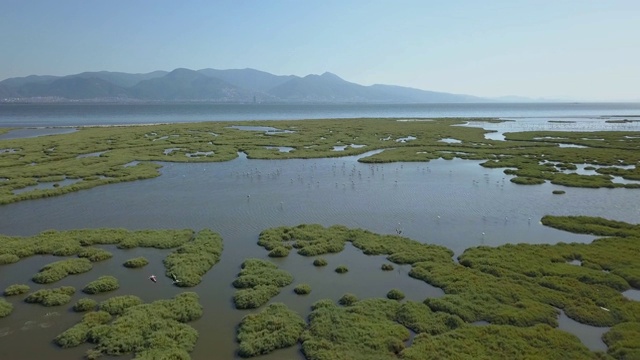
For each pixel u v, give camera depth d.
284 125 168.88
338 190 65.38
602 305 31.44
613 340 26.97
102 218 52.81
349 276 37.12
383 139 122.56
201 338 28.11
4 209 56.56
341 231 47.00
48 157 93.06
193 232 47.78
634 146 105.88
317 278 36.75
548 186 68.06
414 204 57.81
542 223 50.16
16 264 39.62
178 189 66.75
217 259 40.66
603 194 63.09
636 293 33.56
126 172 77.50
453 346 26.41
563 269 36.81
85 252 41.38
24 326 29.39
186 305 31.38
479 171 79.69
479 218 52.09
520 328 28.28
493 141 117.25
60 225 50.28
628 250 40.94
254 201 59.69
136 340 27.22
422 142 114.56
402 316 30.08
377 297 33.22
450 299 31.91
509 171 77.94
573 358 25.14
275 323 28.94
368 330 28.14
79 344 27.33
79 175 75.62
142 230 47.78
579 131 146.38
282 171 80.06
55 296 32.81
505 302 31.89
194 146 109.19
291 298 33.31
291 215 53.47
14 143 113.06
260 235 46.22
